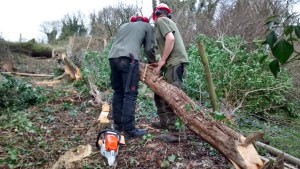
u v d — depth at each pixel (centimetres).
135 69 416
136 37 421
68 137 457
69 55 1156
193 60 642
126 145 412
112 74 441
